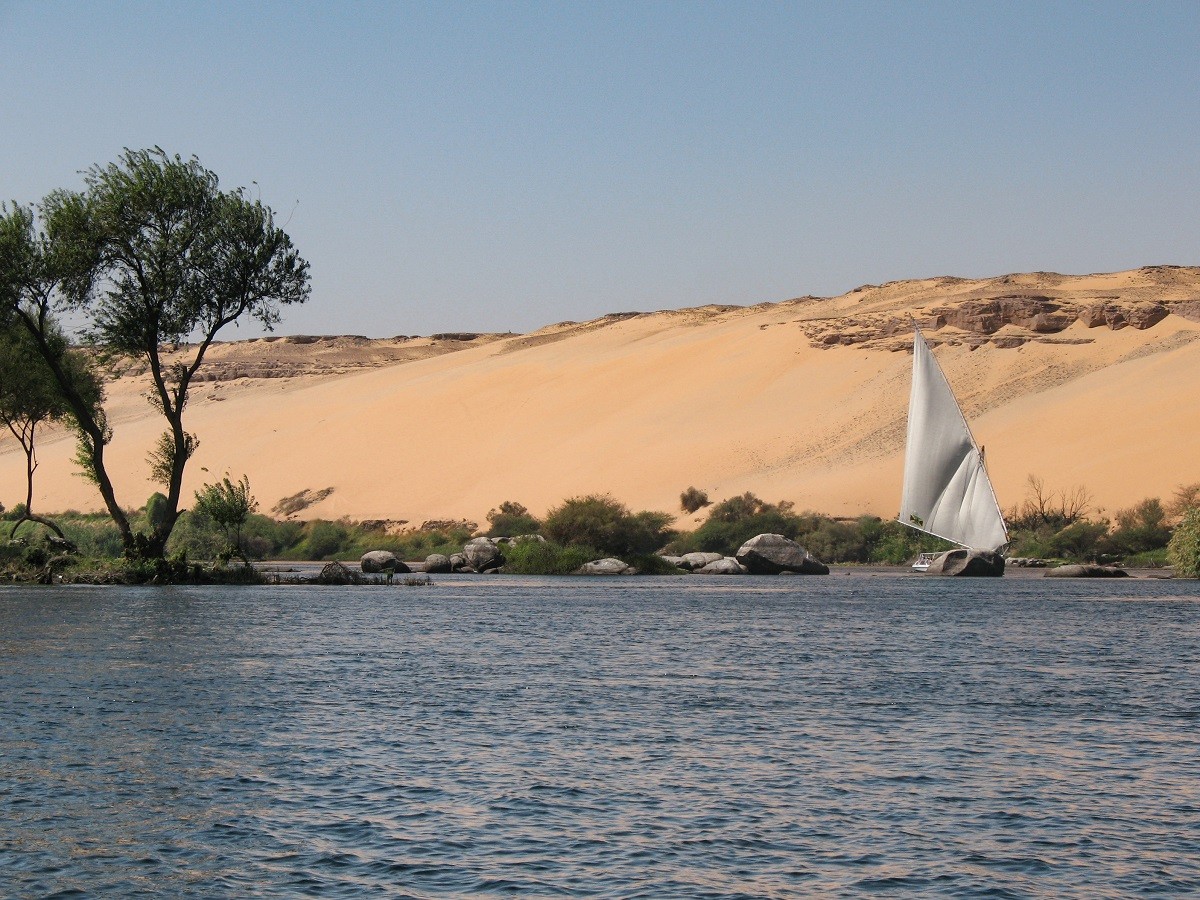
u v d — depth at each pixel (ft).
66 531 287.69
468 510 461.78
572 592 198.49
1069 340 530.68
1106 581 240.94
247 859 48.06
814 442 465.06
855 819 53.83
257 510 497.46
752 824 52.95
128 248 182.50
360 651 109.60
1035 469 406.82
